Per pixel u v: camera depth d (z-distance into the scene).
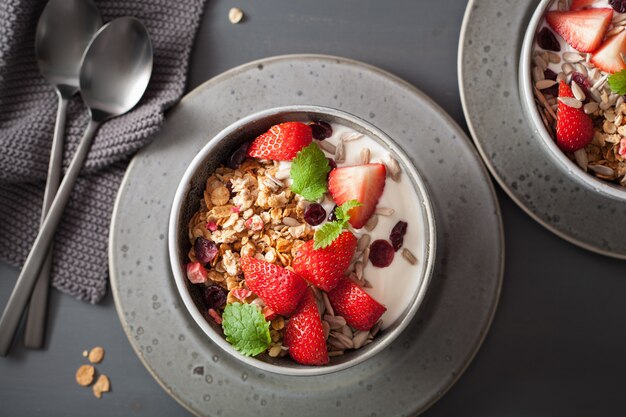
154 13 0.50
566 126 0.46
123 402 0.49
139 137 0.48
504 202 0.50
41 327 0.49
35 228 0.49
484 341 0.50
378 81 0.49
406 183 0.45
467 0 0.51
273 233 0.44
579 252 0.50
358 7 0.51
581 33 0.47
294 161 0.43
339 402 0.47
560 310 0.50
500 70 0.49
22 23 0.49
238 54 0.51
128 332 0.48
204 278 0.44
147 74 0.49
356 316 0.43
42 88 0.50
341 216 0.43
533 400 0.50
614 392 0.50
